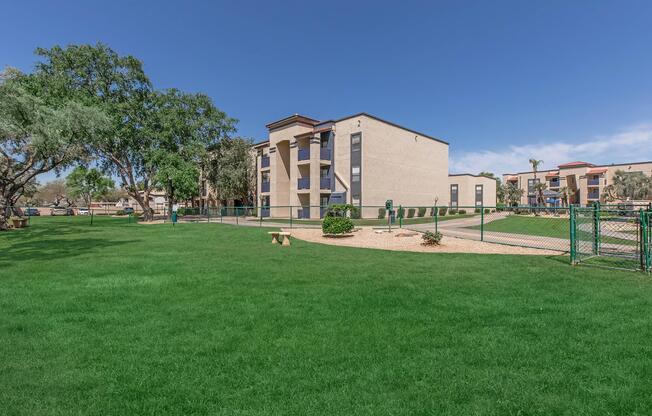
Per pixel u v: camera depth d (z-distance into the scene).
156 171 33.94
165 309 5.08
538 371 3.20
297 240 15.71
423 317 4.69
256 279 7.08
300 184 33.72
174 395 2.83
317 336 4.04
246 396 2.81
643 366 3.28
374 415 2.56
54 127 16.59
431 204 40.03
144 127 32.84
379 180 32.47
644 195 52.88
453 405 2.69
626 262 8.88
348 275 7.49
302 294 5.90
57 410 2.64
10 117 15.09
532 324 4.41
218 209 40.75
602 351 3.61
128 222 30.52
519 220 26.66
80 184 65.50
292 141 34.81
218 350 3.68
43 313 4.88
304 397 2.79
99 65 30.59
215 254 10.74
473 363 3.37
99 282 6.79
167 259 9.66
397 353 3.59
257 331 4.20
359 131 31.23
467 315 4.77
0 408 2.65
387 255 10.62
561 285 6.51
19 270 7.95
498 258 9.86
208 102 39.03
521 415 2.57
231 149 41.97
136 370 3.25
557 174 69.56
